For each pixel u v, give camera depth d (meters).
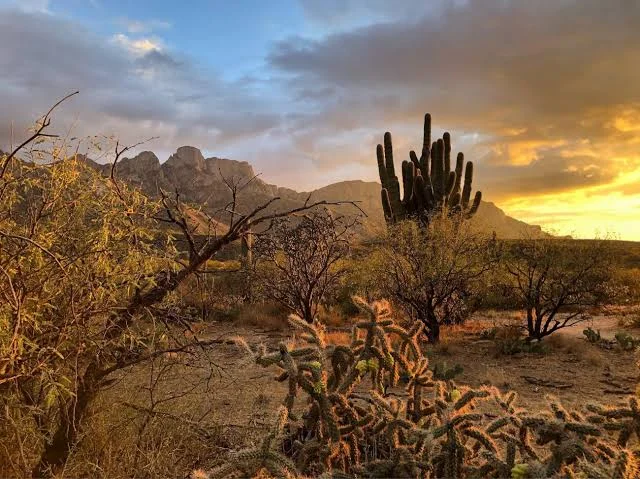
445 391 2.16
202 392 4.81
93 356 3.28
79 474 3.20
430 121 17.52
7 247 3.10
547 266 11.37
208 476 1.36
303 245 12.19
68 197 3.35
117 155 3.35
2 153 3.19
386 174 17.31
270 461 1.37
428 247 11.53
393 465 1.61
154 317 3.38
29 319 2.99
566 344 10.66
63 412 3.21
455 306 13.10
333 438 1.72
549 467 1.35
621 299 15.73
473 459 1.88
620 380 8.06
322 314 13.23
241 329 11.95
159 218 3.47
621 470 1.27
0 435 3.19
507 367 9.08
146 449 3.50
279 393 6.23
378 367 1.93
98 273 3.23
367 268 11.91
